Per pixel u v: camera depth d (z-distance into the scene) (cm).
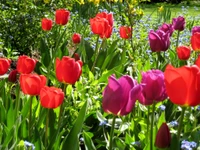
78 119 80
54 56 151
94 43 205
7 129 89
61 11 156
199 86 61
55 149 84
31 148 74
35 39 208
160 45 128
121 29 162
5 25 204
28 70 94
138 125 105
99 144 100
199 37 127
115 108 66
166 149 73
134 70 143
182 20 166
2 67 95
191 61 171
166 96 76
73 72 84
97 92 130
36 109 100
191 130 94
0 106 98
